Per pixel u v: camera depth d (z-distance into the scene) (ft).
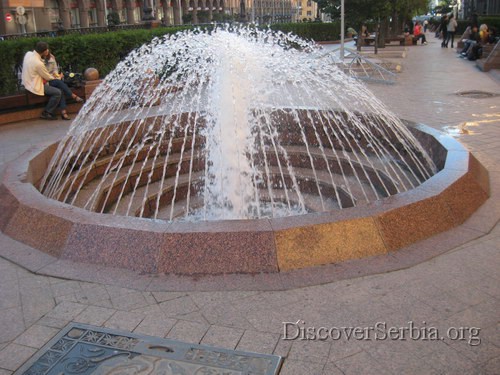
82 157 24.22
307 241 12.89
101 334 10.70
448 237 14.25
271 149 26.63
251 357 9.84
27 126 34.01
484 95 40.27
